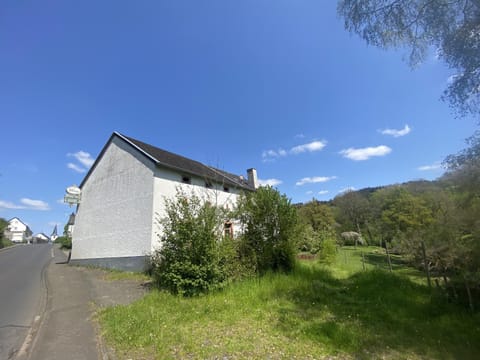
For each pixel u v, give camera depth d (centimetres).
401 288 783
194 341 421
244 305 620
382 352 398
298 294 725
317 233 2000
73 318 567
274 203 1041
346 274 1115
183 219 813
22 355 408
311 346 411
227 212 953
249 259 930
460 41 500
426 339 448
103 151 1672
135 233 1304
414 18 540
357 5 581
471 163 583
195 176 1517
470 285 627
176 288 749
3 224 4056
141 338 430
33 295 812
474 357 389
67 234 3719
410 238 901
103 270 1377
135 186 1378
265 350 393
